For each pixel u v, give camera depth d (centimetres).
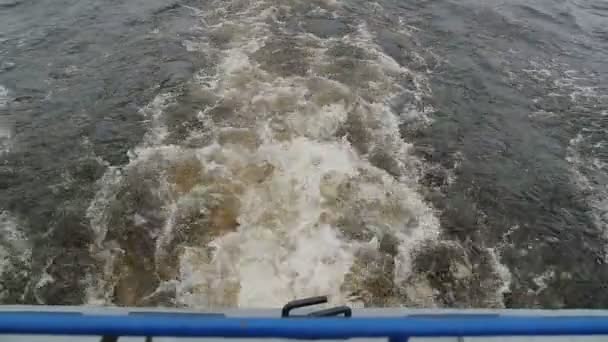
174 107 865
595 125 905
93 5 1184
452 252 659
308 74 959
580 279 648
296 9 1191
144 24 1115
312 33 1100
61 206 693
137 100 884
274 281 598
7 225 668
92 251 637
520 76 1029
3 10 1152
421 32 1148
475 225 700
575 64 1088
